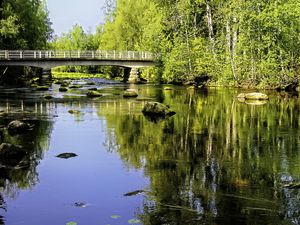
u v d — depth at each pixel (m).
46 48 62.81
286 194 9.41
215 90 39.75
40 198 9.23
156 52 53.31
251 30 41.69
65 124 19.12
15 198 9.24
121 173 11.05
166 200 9.03
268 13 40.09
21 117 21.38
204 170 11.30
